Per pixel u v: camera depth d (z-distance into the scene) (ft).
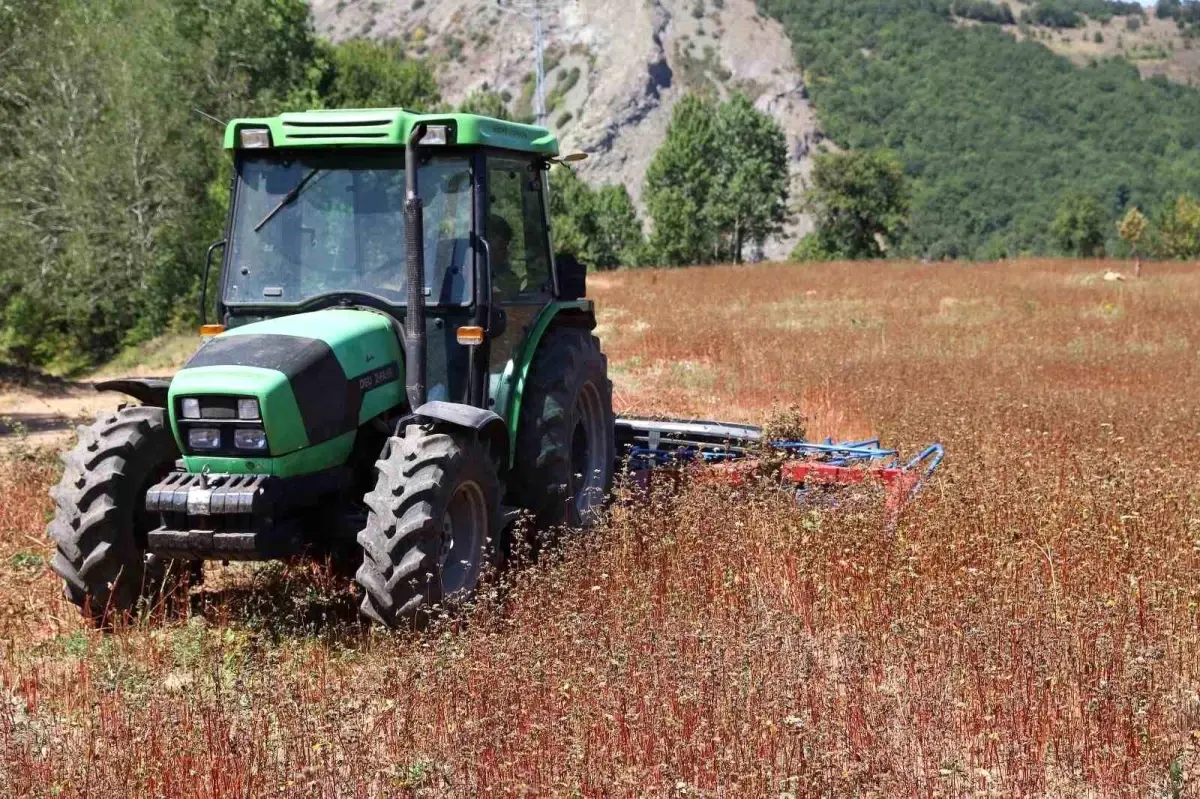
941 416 43.06
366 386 25.08
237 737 18.69
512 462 28.12
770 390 55.88
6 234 107.55
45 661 23.82
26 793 17.61
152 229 146.82
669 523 29.09
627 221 368.89
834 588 25.07
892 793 17.60
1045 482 31.96
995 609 23.04
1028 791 18.01
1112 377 61.67
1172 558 25.79
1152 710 19.44
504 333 27.63
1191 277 150.20
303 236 26.86
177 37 174.50
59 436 56.75
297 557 27.63
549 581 24.63
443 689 20.25
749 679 20.18
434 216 26.50
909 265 202.18
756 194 379.14
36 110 122.31
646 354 74.23
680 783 16.96
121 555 24.75
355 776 17.92
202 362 23.77
